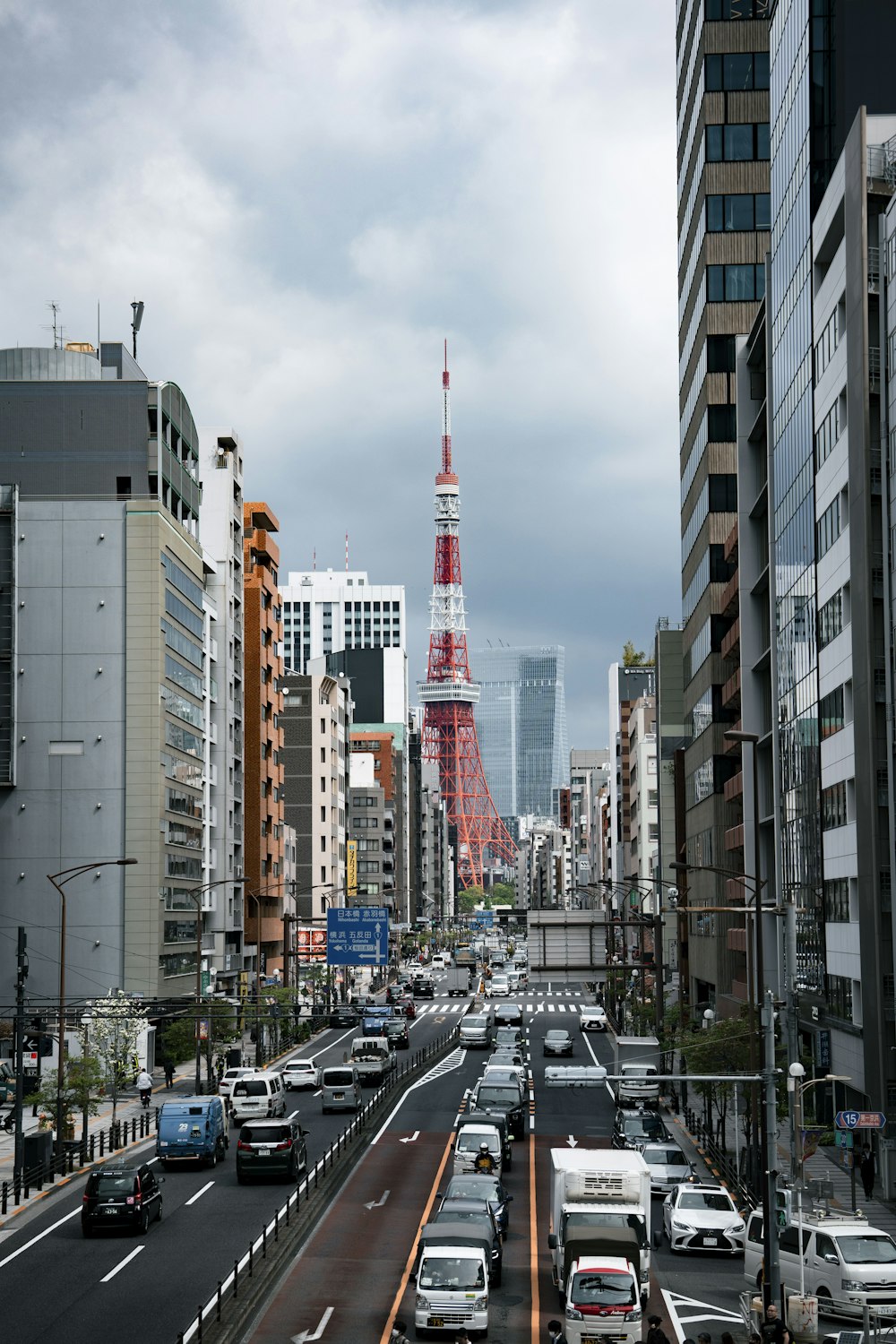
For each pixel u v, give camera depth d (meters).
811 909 113.50
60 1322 55.59
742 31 165.75
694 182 177.25
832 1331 56.78
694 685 184.00
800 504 118.12
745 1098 98.06
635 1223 60.53
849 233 100.25
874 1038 92.81
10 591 164.50
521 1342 54.62
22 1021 87.81
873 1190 88.12
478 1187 71.69
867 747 94.56
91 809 162.12
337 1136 106.25
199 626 187.25
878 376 95.75
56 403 171.75
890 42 114.12
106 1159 97.06
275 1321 56.97
